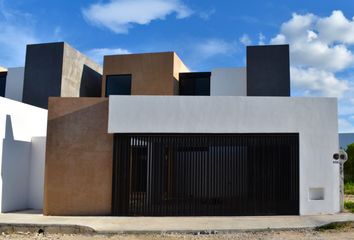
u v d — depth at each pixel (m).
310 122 12.23
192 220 11.15
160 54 20.39
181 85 21.72
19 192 13.76
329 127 12.28
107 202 12.29
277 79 20.12
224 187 12.07
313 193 12.17
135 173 12.24
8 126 13.23
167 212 12.05
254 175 12.07
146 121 12.15
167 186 12.15
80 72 22.02
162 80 20.17
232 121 12.09
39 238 9.49
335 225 10.19
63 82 20.31
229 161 12.15
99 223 10.71
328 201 12.09
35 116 14.80
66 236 9.76
